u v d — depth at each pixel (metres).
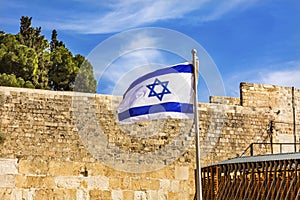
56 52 61.22
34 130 33.00
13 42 57.84
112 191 33.56
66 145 33.38
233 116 38.34
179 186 35.22
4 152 32.00
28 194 31.38
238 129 38.31
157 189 34.75
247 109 38.94
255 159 29.80
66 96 33.88
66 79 60.12
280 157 28.19
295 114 40.50
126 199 33.81
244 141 38.34
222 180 31.83
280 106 40.16
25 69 56.84
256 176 29.23
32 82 57.38
